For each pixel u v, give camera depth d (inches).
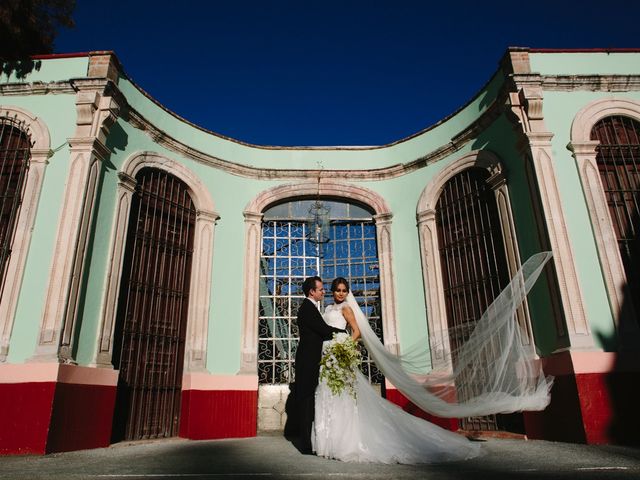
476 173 302.4
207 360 285.9
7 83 261.1
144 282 272.4
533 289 243.8
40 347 208.4
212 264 306.8
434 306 297.7
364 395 161.6
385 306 317.4
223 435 270.5
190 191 313.6
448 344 259.1
